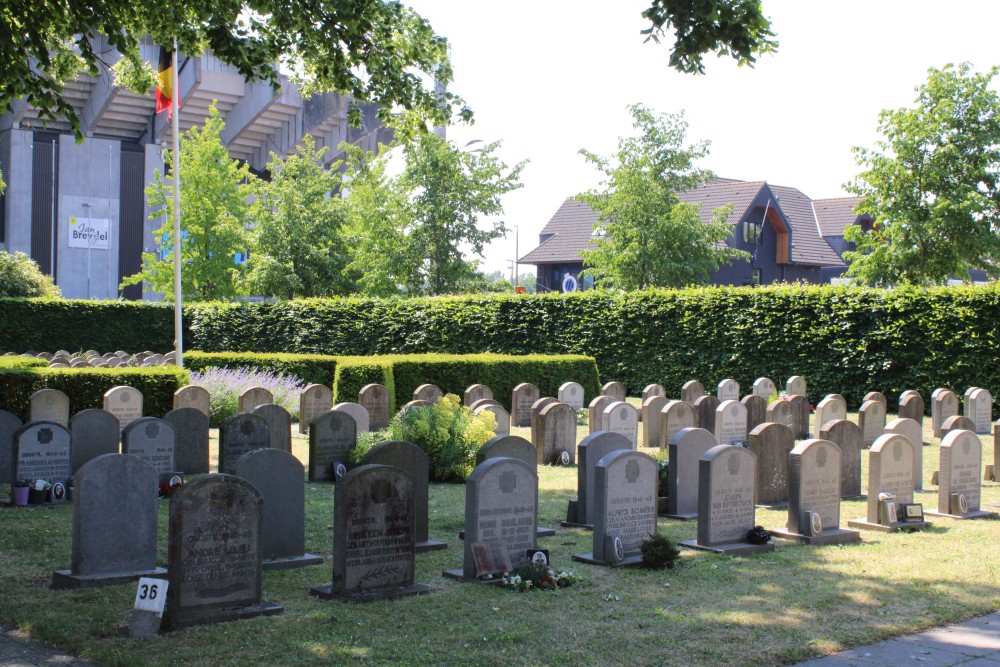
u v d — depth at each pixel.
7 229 58.72
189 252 45.97
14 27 12.23
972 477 12.52
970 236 30.23
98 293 61.06
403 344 34.41
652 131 35.91
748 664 6.54
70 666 6.49
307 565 9.32
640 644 6.92
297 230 41.00
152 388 19.47
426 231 39.56
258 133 61.94
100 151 60.72
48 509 11.95
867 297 25.61
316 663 6.46
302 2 13.63
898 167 30.81
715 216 37.53
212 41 13.84
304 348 36.41
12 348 38.50
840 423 13.41
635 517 9.73
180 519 7.28
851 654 6.81
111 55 53.78
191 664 6.41
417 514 10.29
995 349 23.39
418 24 14.98
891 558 9.82
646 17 10.60
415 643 6.89
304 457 16.92
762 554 10.00
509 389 26.08
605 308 30.55
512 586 8.46
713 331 28.28
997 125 30.14
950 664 6.62
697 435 12.26
